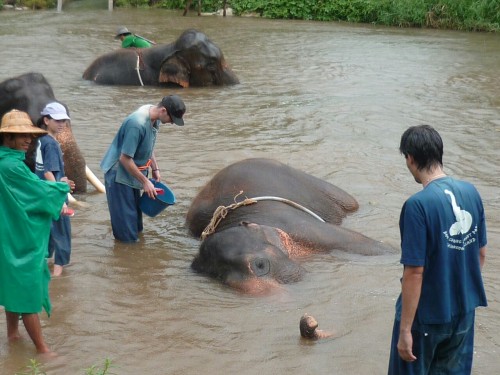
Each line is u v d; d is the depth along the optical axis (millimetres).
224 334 6047
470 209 4691
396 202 9117
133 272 7227
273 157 10883
